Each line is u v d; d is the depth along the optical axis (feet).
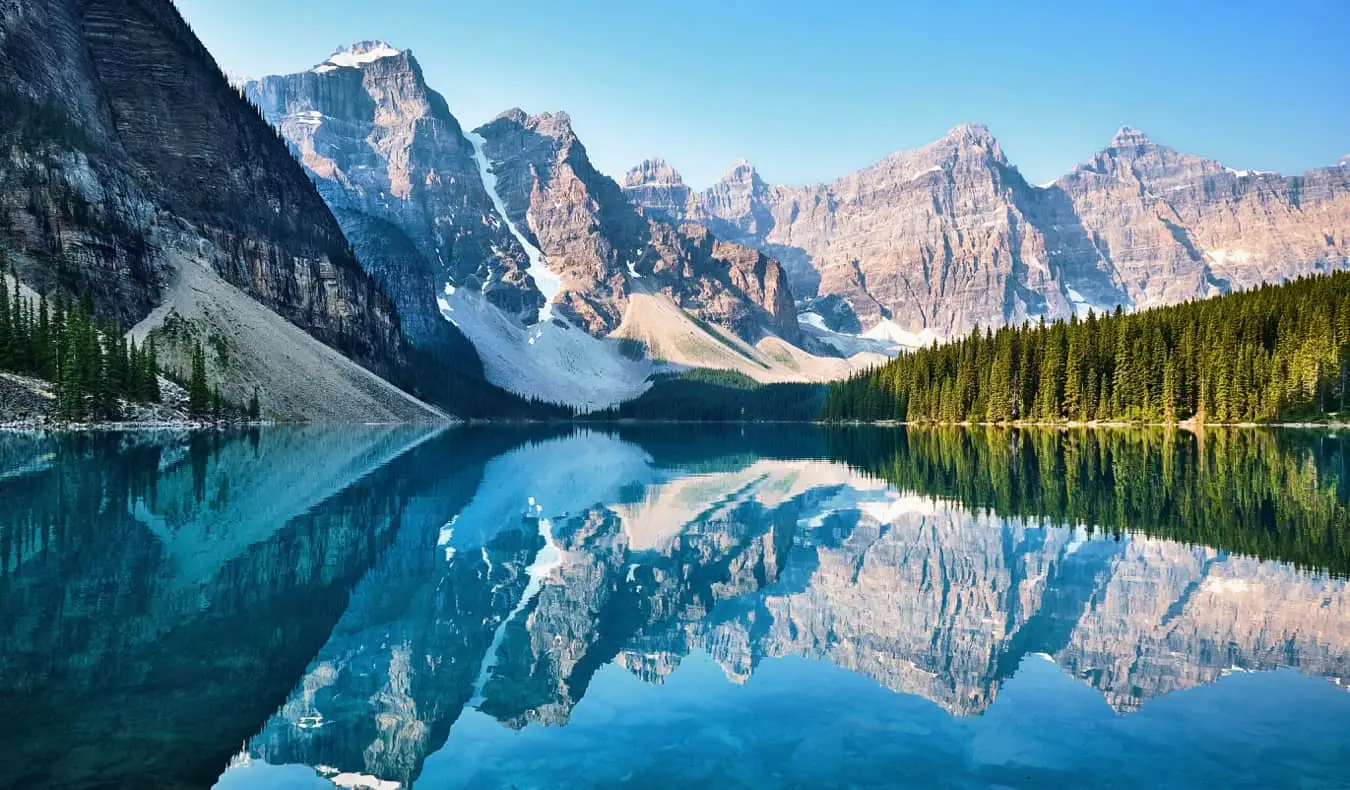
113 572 86.48
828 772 44.21
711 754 46.55
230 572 89.86
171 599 77.25
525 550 113.80
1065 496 159.12
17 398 328.49
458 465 252.01
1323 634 68.28
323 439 341.82
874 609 80.18
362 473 207.21
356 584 88.38
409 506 150.30
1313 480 176.14
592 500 172.24
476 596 86.33
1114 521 127.13
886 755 46.39
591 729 50.90
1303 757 45.47
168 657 61.26
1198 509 137.08
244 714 51.34
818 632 72.64
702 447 400.26
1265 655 63.21
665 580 95.81
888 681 59.77
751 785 42.24
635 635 73.00
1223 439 338.34
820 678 60.34
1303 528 117.50
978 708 53.26
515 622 76.64
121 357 376.89
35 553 94.17
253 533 113.80
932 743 47.96
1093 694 56.08
